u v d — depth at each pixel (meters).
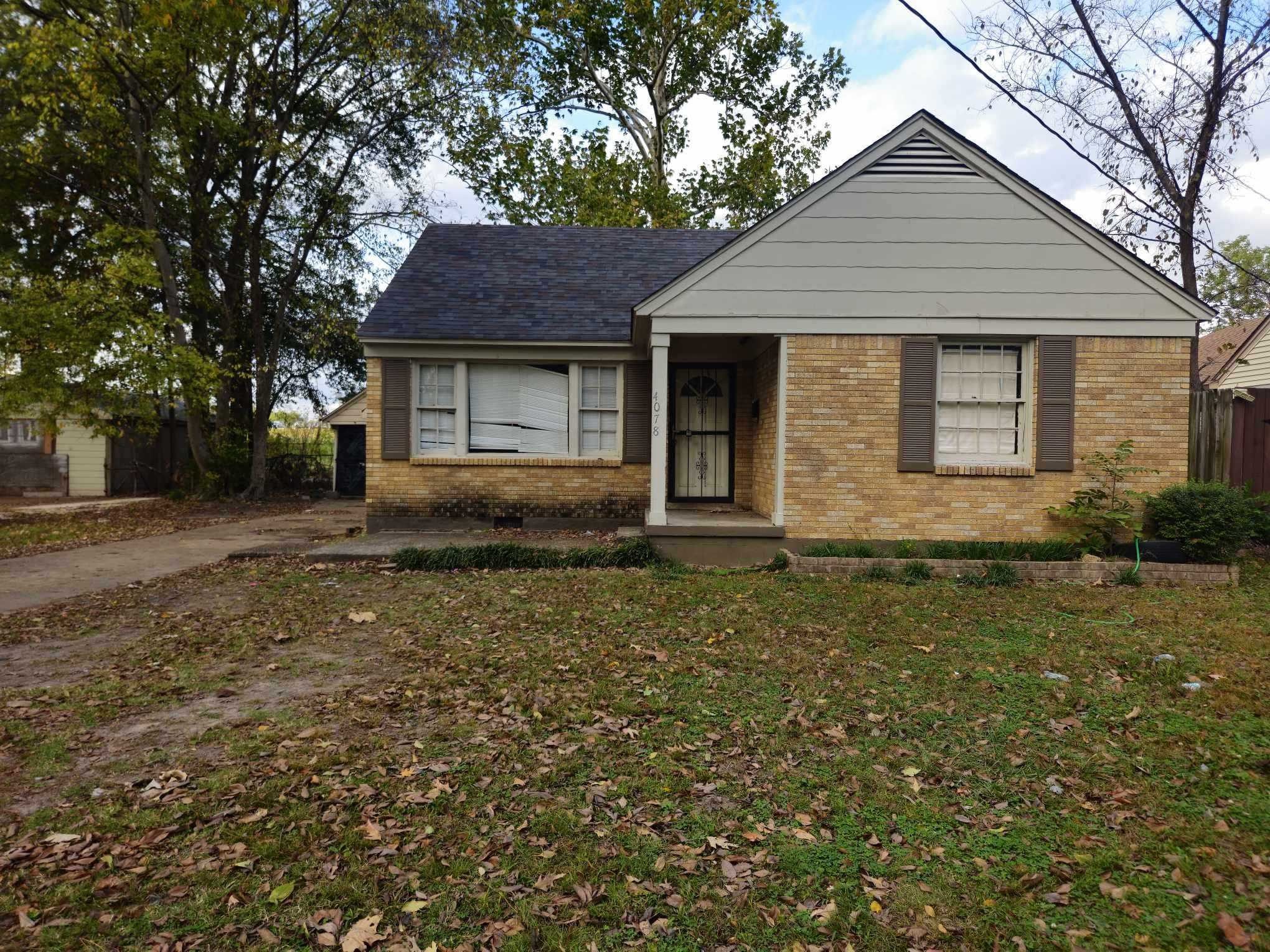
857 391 9.64
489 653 6.04
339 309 24.69
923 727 4.59
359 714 4.77
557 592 8.11
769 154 25.14
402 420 12.27
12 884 2.98
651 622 6.91
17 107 17.58
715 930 2.75
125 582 9.09
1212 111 12.27
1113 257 9.43
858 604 7.56
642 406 12.41
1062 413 9.51
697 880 3.05
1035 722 4.64
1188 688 5.12
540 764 4.06
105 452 22.38
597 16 23.59
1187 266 13.03
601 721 4.66
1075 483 9.58
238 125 19.66
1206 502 8.92
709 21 22.73
